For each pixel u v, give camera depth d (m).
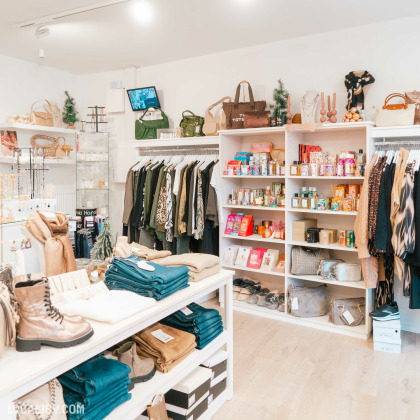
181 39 4.30
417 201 3.21
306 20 3.76
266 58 4.46
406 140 3.74
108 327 1.71
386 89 3.83
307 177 3.84
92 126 5.89
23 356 1.46
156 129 5.14
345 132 4.04
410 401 2.62
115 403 1.74
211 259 2.52
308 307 3.95
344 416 2.47
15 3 3.41
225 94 4.77
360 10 3.52
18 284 1.57
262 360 3.21
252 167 4.21
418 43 3.66
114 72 5.70
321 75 4.15
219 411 2.52
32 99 5.36
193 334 2.33
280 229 4.24
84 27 3.96
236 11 3.54
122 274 2.15
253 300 4.34
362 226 3.40
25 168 5.16
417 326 3.80
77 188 5.50
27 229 2.14
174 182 4.45
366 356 3.27
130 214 4.94
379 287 3.70
